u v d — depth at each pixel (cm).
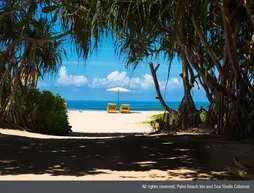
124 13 839
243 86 1030
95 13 795
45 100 1609
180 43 1086
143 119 2636
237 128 1035
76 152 809
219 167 625
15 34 1363
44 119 1578
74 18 1022
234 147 841
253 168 584
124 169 618
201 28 939
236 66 1019
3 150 833
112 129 1909
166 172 592
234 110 1042
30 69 1555
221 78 1107
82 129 1895
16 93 1528
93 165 655
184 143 939
